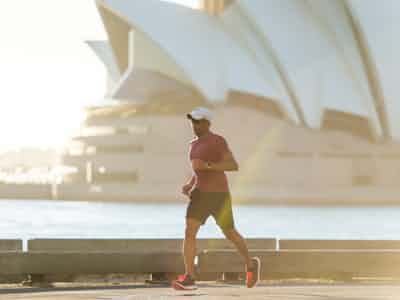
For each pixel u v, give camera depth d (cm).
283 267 2006
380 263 2053
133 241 2202
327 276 2064
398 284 1939
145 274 2020
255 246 2258
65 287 1816
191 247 1666
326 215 11000
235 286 1862
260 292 1688
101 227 7281
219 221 1681
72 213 10700
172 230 6894
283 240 2262
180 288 1653
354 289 1755
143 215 10225
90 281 1970
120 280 1994
